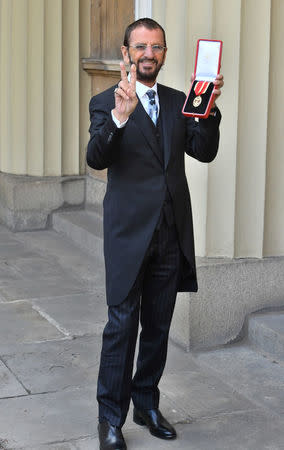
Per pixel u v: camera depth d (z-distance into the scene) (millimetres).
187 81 4367
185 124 3236
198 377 4090
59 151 7043
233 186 4398
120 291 3180
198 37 4297
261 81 4363
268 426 3592
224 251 4469
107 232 3230
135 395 3494
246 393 3916
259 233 4500
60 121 7004
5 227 7176
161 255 3238
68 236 6676
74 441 3428
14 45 7031
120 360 3236
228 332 4465
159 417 3484
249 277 4469
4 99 7215
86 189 7133
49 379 4039
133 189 3158
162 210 3178
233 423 3611
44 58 6914
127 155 3131
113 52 6617
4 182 7121
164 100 3217
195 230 4457
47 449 3352
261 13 4305
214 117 3086
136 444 3404
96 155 3061
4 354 4352
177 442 3436
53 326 4793
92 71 6918
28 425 3553
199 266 4348
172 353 4375
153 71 3096
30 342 4535
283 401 3836
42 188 6996
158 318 3334
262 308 4547
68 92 7016
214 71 3027
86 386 3969
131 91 2904
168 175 3170
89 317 4969
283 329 4305
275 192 4547
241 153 4402
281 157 4520
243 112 4367
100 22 6777
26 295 5355
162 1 4605
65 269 5945
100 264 5953
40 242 6598
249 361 4273
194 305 4352
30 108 7027
